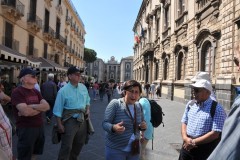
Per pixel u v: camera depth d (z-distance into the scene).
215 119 3.31
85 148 6.92
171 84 23.19
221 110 3.36
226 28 12.68
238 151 1.50
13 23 18.66
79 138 4.78
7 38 17.89
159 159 6.06
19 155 4.27
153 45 34.25
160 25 29.88
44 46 26.97
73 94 4.62
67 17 38.66
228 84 11.69
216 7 13.77
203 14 15.93
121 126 3.27
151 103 4.95
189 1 18.84
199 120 3.43
